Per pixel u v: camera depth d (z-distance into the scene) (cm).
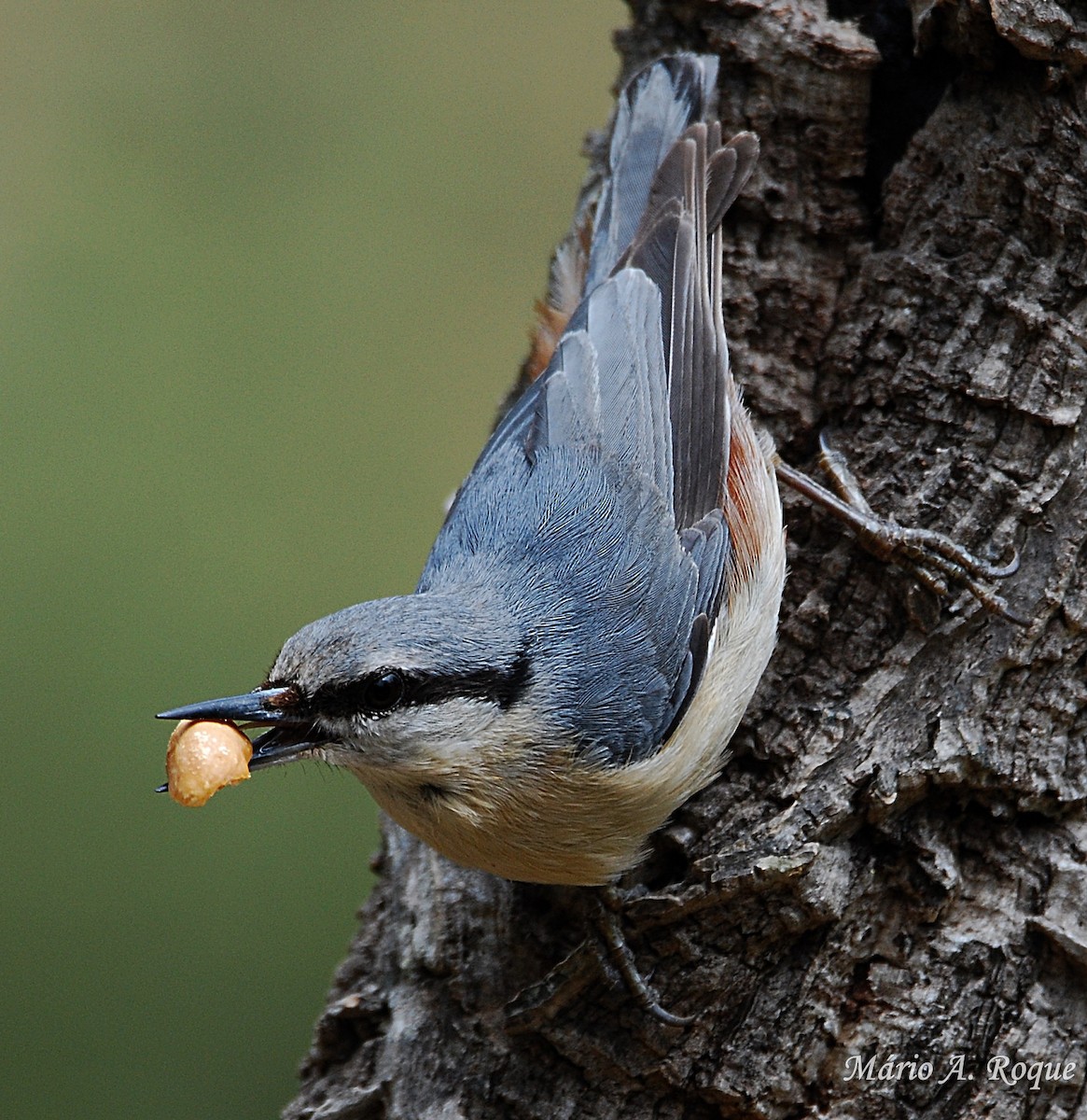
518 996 823
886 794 779
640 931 800
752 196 905
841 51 871
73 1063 1081
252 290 1502
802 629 839
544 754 768
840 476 847
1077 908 771
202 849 1185
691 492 862
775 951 789
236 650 1279
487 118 1672
